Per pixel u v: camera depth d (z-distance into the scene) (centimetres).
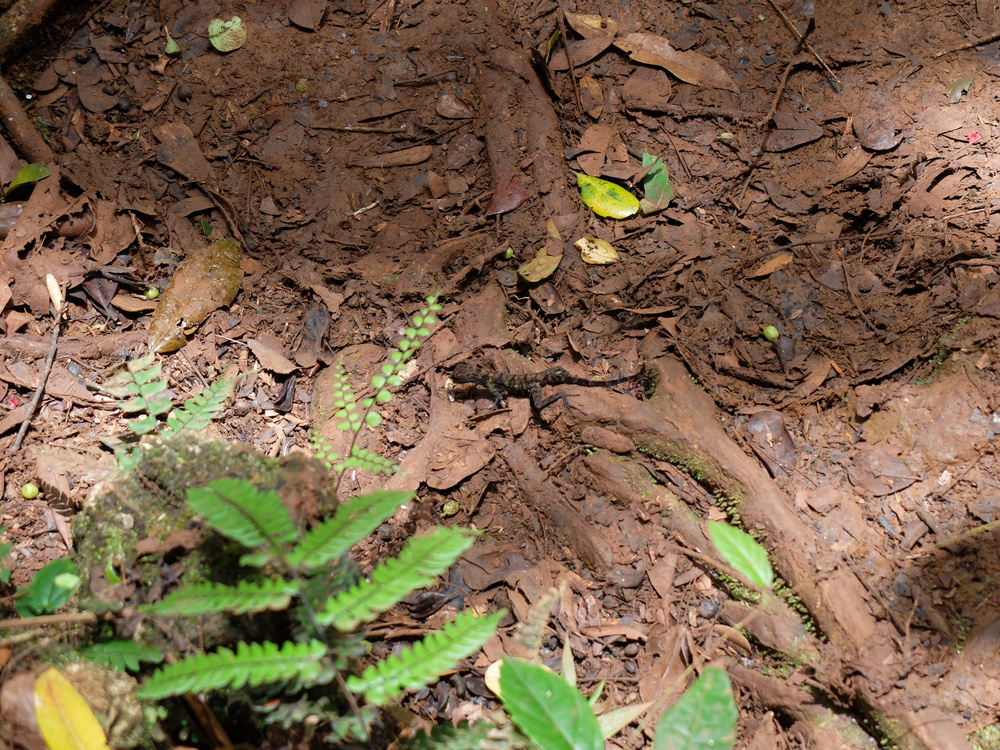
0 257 100
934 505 91
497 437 97
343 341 100
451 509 94
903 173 106
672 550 92
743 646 89
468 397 99
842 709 86
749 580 90
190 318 100
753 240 105
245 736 80
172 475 83
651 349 100
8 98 104
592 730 76
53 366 97
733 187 108
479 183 109
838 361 98
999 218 103
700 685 77
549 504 94
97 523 83
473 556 92
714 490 94
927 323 99
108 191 105
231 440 95
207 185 107
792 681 87
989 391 94
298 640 76
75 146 108
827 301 101
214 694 80
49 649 81
